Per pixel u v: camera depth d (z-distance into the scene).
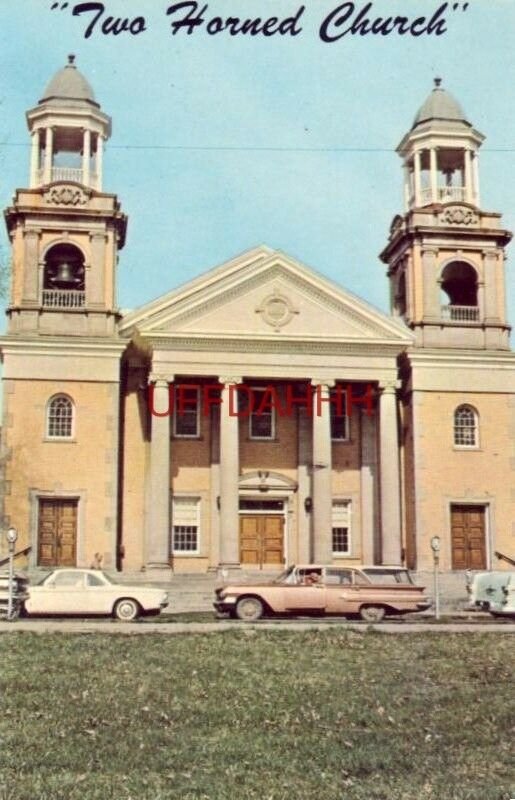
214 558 42.94
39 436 40.75
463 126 46.59
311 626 26.42
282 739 13.72
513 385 43.94
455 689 17.56
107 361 41.59
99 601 30.38
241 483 43.69
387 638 23.64
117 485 41.12
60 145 46.78
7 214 42.66
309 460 44.25
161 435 40.94
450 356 43.66
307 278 42.62
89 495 40.69
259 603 30.14
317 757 12.76
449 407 43.44
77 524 40.53
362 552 43.97
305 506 43.94
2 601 30.66
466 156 46.62
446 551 42.25
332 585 30.25
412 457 43.28
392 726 14.69
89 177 44.06
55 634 23.78
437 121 46.50
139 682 17.69
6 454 40.41
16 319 41.81
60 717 14.88
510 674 18.92
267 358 42.09
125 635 23.77
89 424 41.16
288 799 10.93
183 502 43.41
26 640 22.53
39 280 42.28
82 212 42.81
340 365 42.47
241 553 43.62
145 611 30.50
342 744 13.48
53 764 12.21
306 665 19.73
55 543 40.41
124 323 42.62
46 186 43.09
